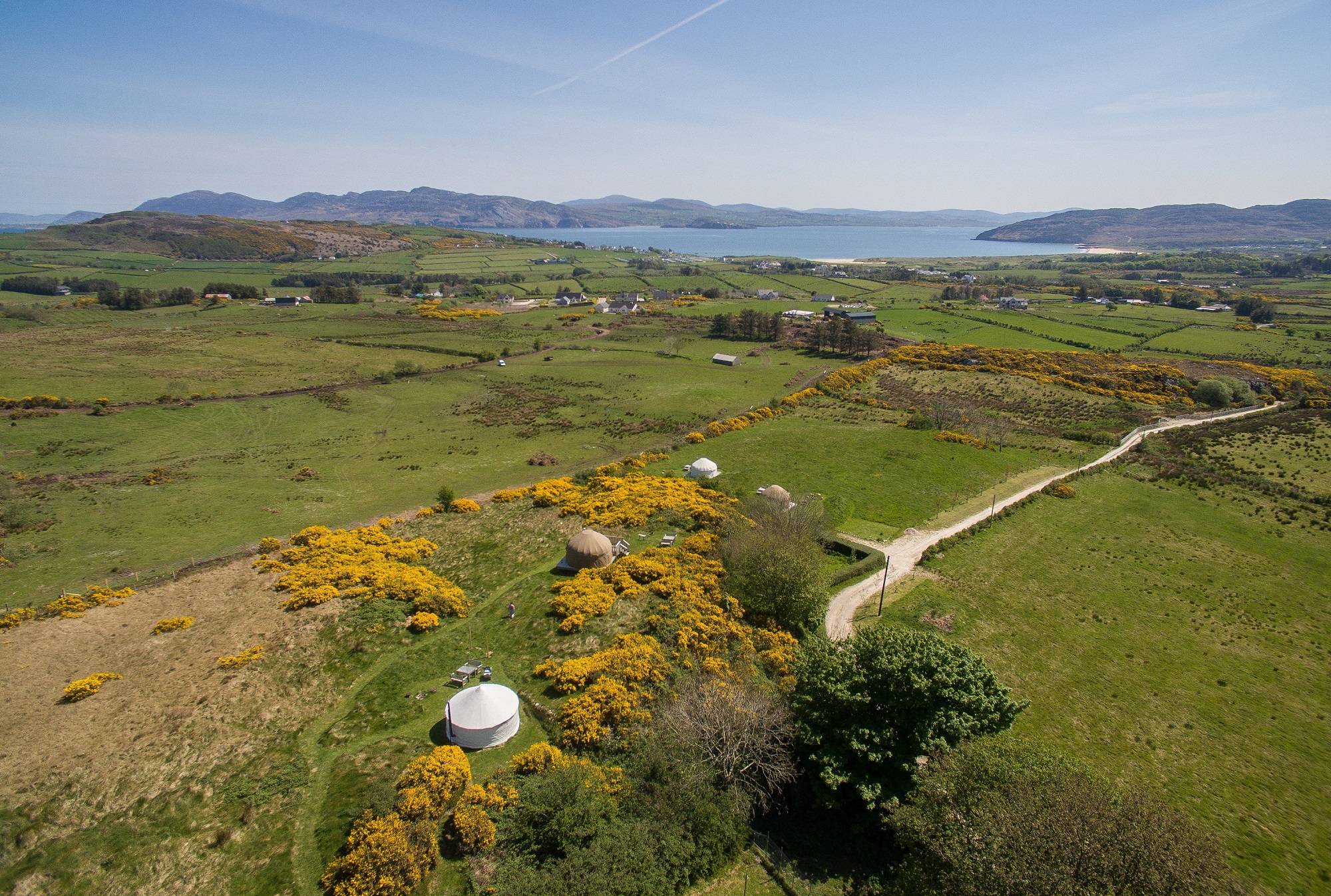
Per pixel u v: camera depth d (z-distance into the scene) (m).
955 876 23.53
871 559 55.38
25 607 47.72
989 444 87.88
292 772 31.47
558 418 103.44
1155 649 45.88
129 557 56.81
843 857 30.36
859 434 91.44
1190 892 21.28
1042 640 46.59
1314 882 29.47
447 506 66.38
